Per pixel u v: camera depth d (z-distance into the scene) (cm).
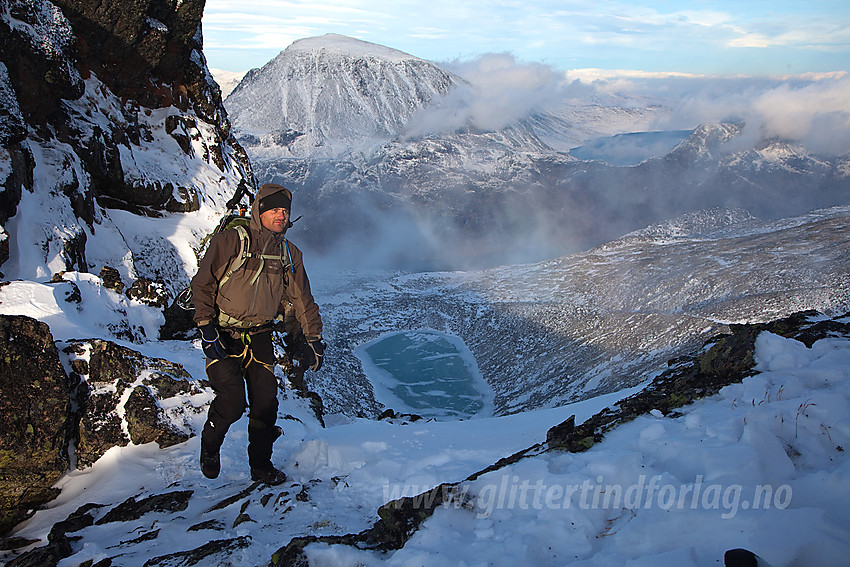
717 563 227
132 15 1170
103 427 536
